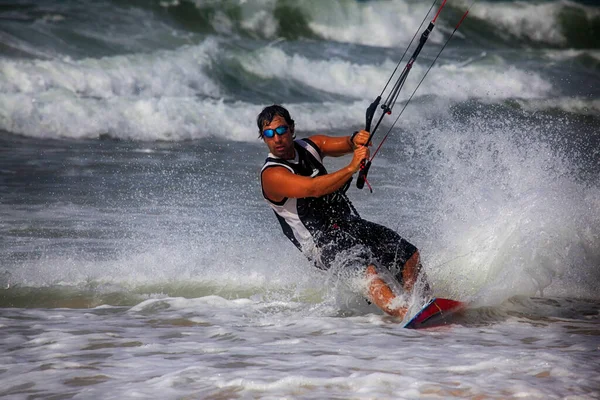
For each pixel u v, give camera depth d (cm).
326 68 6569
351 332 1689
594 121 6088
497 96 6606
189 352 1495
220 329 1712
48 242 2544
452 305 1770
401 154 4341
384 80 6631
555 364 1355
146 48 6144
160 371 1351
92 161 4022
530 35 8712
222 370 1341
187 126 4938
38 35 5859
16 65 5178
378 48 7600
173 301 2009
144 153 4328
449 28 8406
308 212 1864
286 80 6381
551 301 1984
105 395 1216
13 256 2372
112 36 6194
